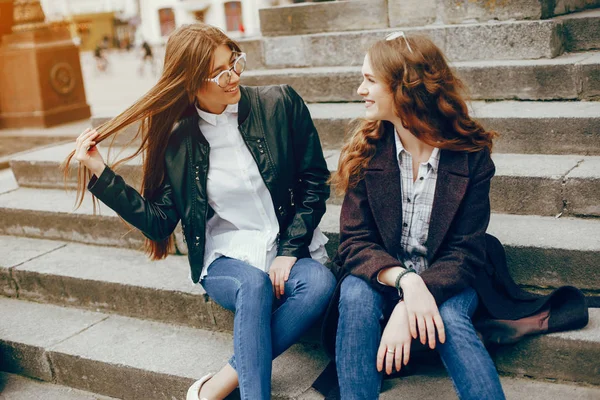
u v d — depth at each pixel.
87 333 3.11
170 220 2.64
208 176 2.62
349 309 2.25
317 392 2.51
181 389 2.69
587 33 3.84
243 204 2.66
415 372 2.54
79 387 2.98
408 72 2.26
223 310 2.95
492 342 2.43
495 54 3.85
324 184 2.72
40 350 3.02
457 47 3.94
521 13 3.82
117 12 47.75
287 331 2.44
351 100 4.05
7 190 4.30
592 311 2.50
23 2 8.09
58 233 3.81
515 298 2.47
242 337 2.34
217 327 3.00
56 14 46.75
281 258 2.59
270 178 2.62
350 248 2.41
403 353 2.26
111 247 3.66
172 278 3.17
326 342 2.46
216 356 2.80
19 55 8.11
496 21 3.90
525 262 2.70
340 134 3.70
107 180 2.48
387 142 2.44
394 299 2.38
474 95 3.71
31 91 8.16
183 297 3.03
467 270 2.28
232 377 2.42
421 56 2.27
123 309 3.23
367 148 2.45
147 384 2.77
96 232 3.68
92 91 17.47
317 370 2.65
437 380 2.48
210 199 2.65
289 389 2.54
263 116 2.64
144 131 2.59
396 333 2.21
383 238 2.43
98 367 2.87
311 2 4.92
